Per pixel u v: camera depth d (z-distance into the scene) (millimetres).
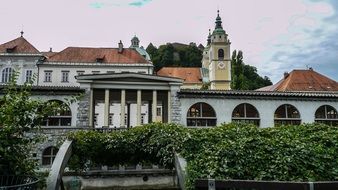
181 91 31547
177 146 11961
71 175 24875
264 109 32469
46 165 26812
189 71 84688
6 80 50562
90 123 29672
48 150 27656
